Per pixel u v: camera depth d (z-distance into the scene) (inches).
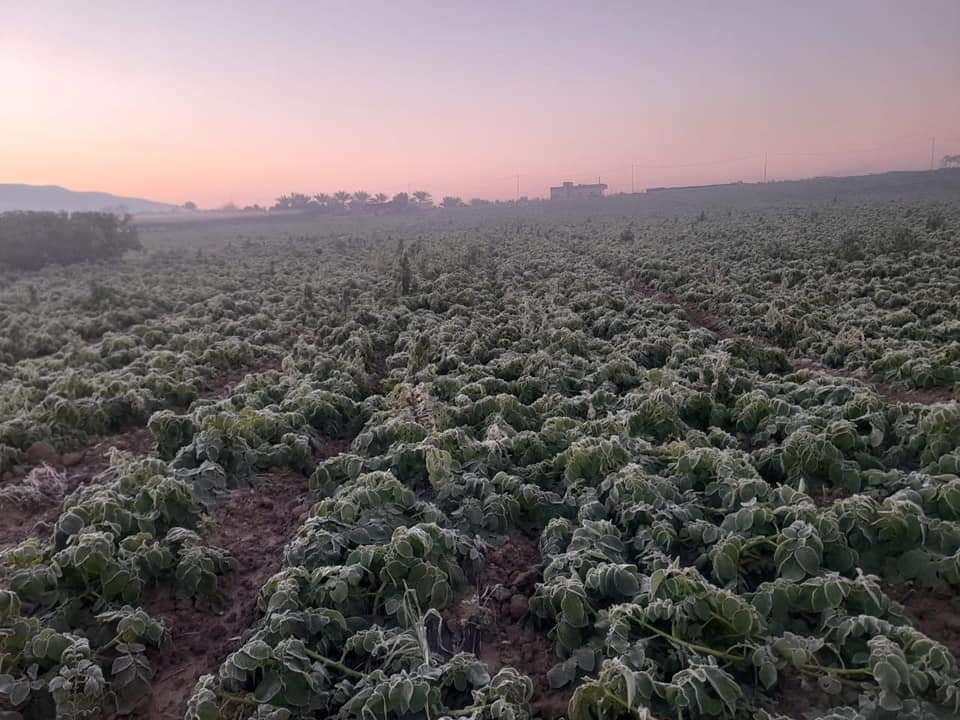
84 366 636.1
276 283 1226.0
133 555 249.9
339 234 2933.1
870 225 1558.8
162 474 319.3
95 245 1963.6
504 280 1048.2
